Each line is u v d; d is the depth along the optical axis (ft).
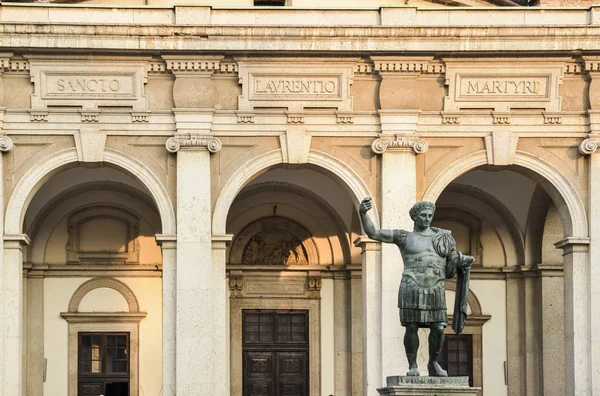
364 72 125.08
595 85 125.70
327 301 146.20
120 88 123.95
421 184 124.88
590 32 124.06
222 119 124.06
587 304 124.36
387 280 123.24
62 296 143.54
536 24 124.36
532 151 125.70
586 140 125.08
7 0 133.90
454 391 87.45
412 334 89.97
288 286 146.20
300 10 125.59
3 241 121.70
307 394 145.07
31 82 123.54
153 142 123.95
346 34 123.13
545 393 141.59
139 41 122.52
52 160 123.34
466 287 90.22
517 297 146.30
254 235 146.92
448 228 148.25
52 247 143.64
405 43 123.54
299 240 146.92
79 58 123.54
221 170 124.06
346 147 124.88
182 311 121.70
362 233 124.77
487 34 123.65
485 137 125.18
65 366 142.51
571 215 125.18
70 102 123.54
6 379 120.88
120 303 144.05
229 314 145.38
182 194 122.83
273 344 145.48
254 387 144.87
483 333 146.30
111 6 124.77
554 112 125.18
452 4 136.15
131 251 144.36
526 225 145.48
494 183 143.43
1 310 120.98
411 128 124.47
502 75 125.49
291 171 139.33
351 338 144.66
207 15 124.47
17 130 123.13
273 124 124.36
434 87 125.80
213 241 122.72
